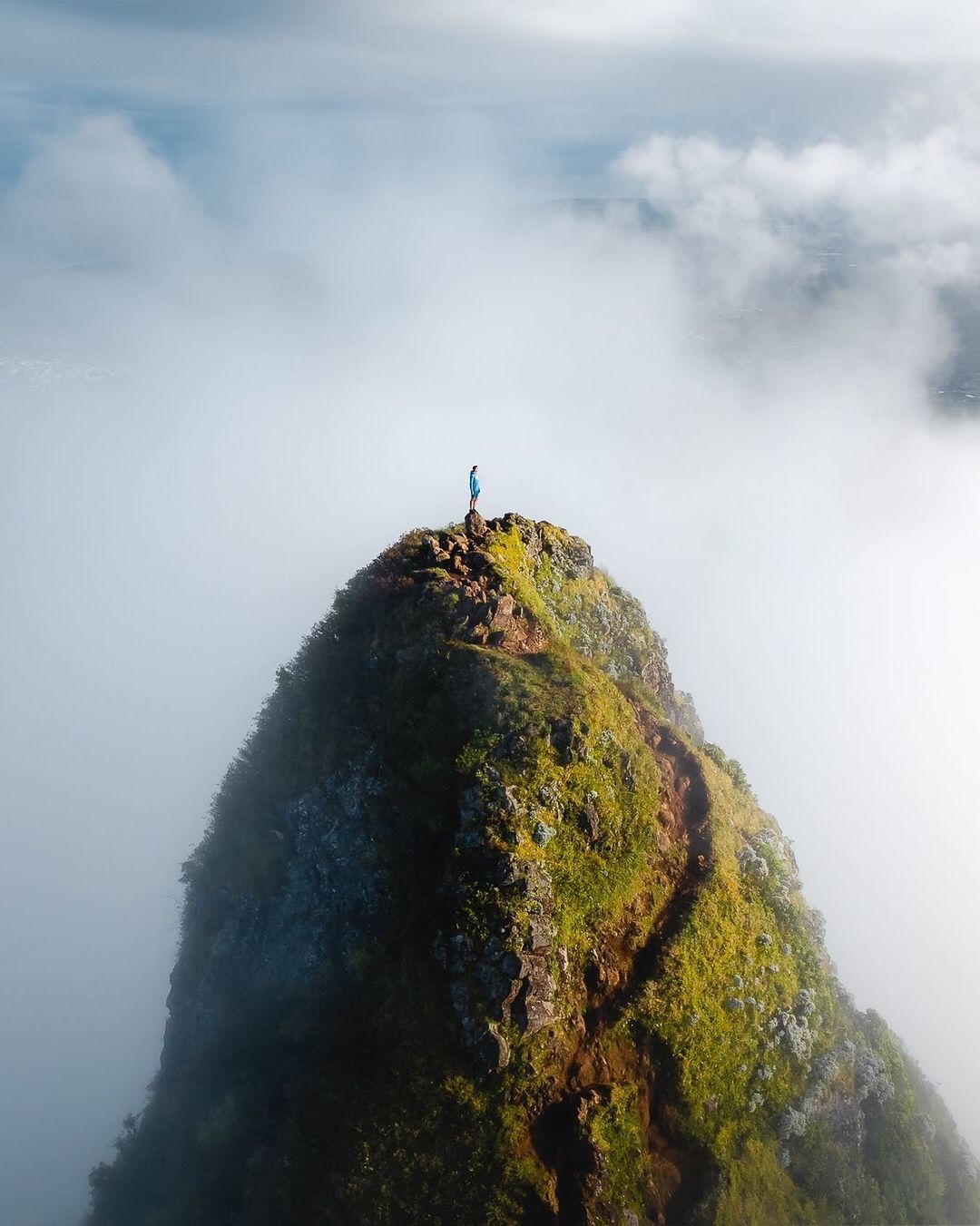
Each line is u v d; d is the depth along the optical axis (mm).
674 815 60875
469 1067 49250
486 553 66375
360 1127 48844
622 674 68500
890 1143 56844
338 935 56594
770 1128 53281
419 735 58531
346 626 66062
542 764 55688
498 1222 46094
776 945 58438
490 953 50344
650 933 55656
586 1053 51031
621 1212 47188
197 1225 52062
